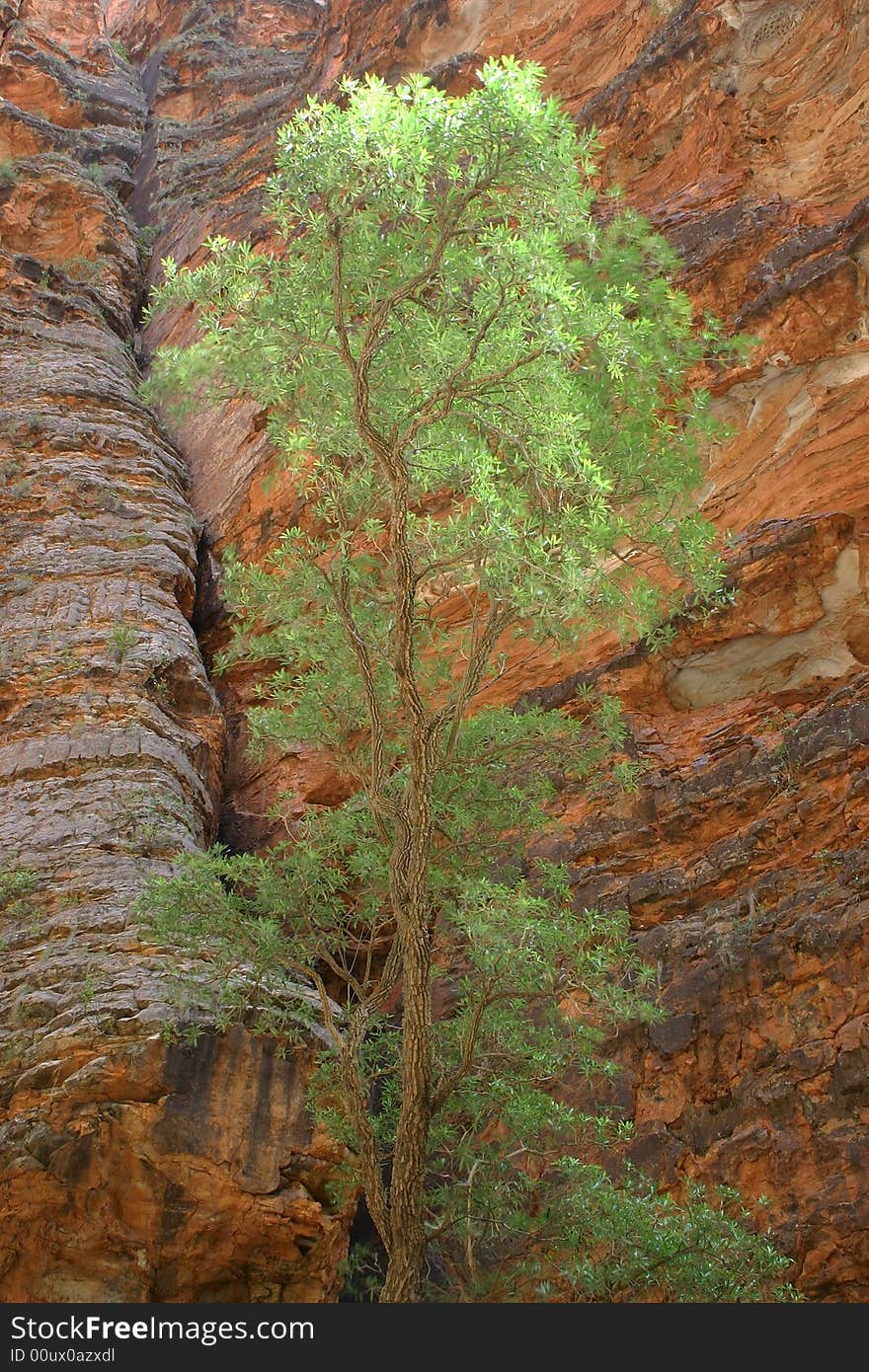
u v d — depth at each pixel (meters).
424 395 9.46
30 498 18.38
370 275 9.26
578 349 9.19
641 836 13.57
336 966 10.08
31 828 12.91
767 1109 11.01
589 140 9.04
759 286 16.30
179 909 9.98
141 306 27.73
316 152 8.59
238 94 34.53
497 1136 11.45
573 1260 9.12
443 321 9.46
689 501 10.25
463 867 10.66
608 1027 12.26
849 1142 10.40
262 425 20.94
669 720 14.59
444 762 9.77
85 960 11.27
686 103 19.86
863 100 17.44
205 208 28.80
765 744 13.38
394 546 9.12
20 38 34.28
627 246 10.34
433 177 9.05
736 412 15.95
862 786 12.04
